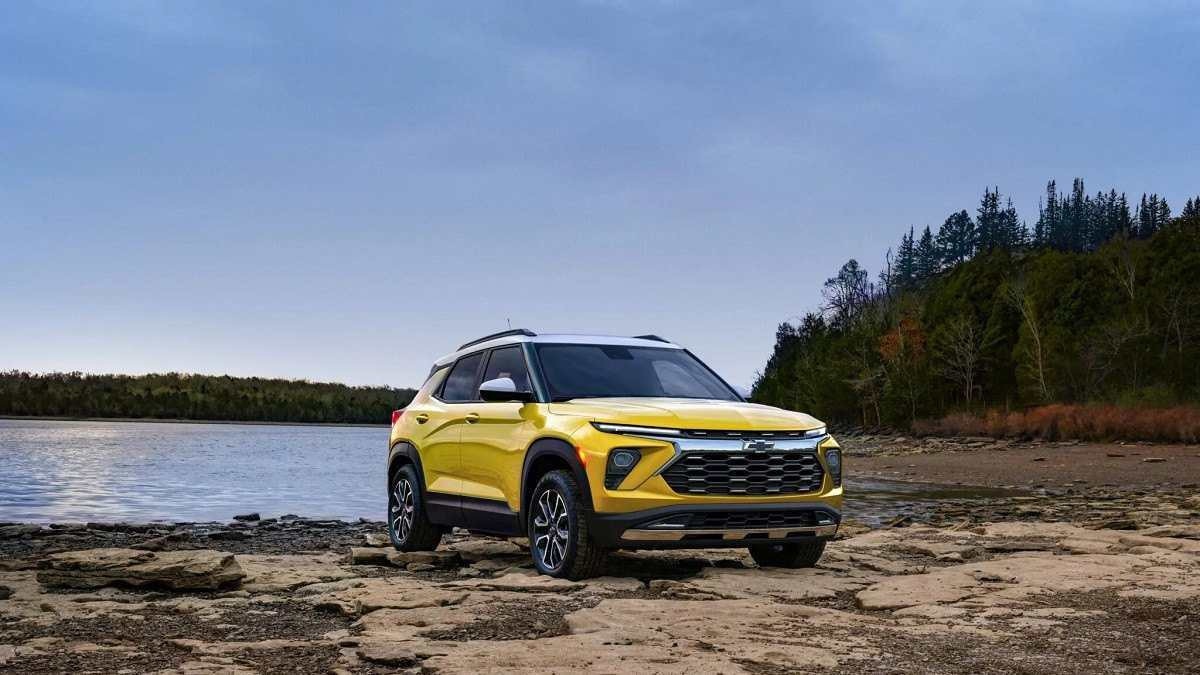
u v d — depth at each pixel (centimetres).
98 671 474
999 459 4288
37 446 4972
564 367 867
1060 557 880
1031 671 472
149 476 3000
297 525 1570
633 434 752
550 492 792
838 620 589
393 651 498
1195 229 9225
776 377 11712
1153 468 3528
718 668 465
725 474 761
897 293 12656
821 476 799
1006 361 8600
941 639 538
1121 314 8031
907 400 8544
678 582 718
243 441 6606
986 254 11094
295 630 583
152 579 735
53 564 771
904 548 1015
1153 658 498
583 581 748
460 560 912
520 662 475
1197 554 891
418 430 984
